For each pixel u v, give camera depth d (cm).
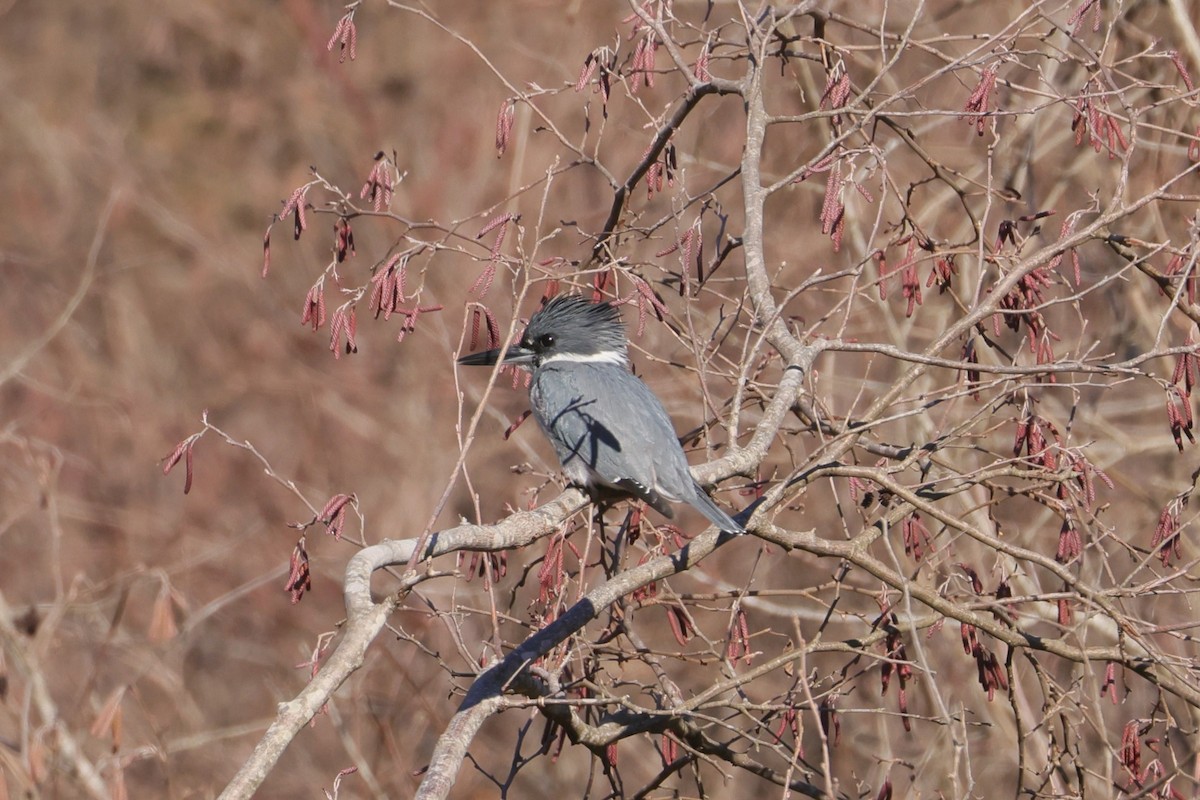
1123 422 1387
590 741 757
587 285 784
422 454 1681
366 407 1791
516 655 612
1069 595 700
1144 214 1184
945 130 1284
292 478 1761
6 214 1992
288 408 1828
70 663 1335
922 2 765
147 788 1343
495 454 1669
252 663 1614
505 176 1748
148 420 1820
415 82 1894
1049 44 816
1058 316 1254
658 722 750
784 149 1327
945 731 1038
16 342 1870
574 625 630
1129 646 778
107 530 1655
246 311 1934
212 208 2014
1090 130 730
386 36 1948
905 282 782
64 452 1719
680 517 1345
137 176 2033
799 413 853
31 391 1783
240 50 2055
